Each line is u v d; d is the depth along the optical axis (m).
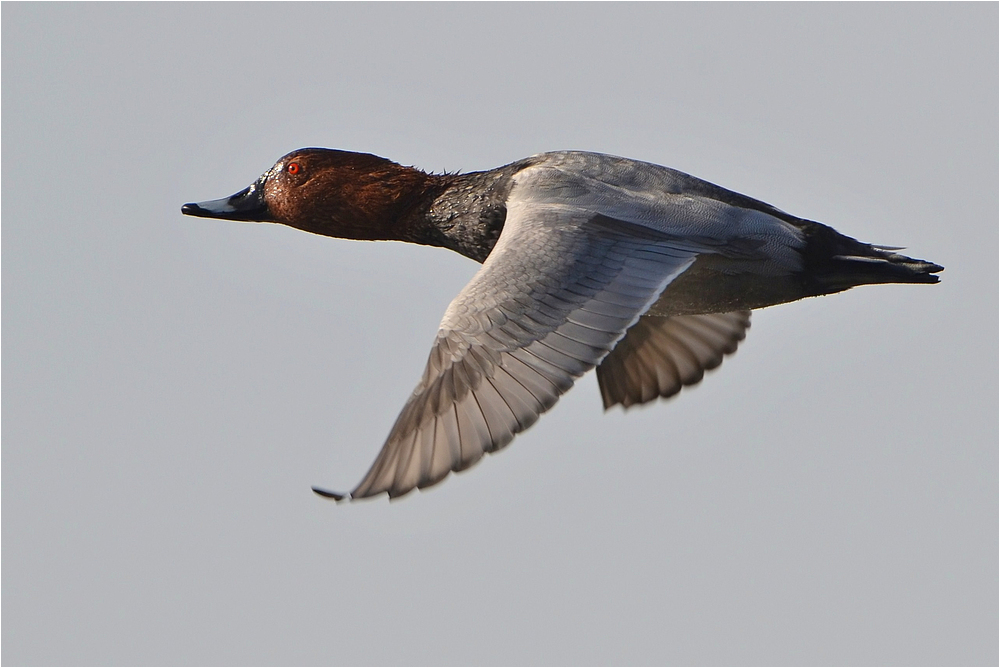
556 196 11.14
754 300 11.56
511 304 9.59
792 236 11.26
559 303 9.68
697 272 11.20
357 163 12.89
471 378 9.23
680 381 12.70
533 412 9.02
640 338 12.77
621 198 11.09
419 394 9.27
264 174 13.24
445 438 8.99
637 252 10.38
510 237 10.35
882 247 11.60
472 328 9.46
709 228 11.00
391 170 12.81
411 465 8.93
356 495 8.77
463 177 12.55
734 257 10.96
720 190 11.49
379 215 12.76
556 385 9.19
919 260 11.37
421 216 12.63
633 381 12.77
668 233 10.80
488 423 9.01
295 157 13.02
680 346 12.76
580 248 10.19
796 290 11.42
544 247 10.12
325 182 12.86
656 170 11.52
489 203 12.09
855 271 11.31
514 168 12.08
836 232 11.57
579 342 9.47
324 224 12.97
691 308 11.74
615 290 9.94
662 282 10.17
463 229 12.33
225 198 13.30
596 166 11.55
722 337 12.73
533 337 9.42
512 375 9.23
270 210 13.16
